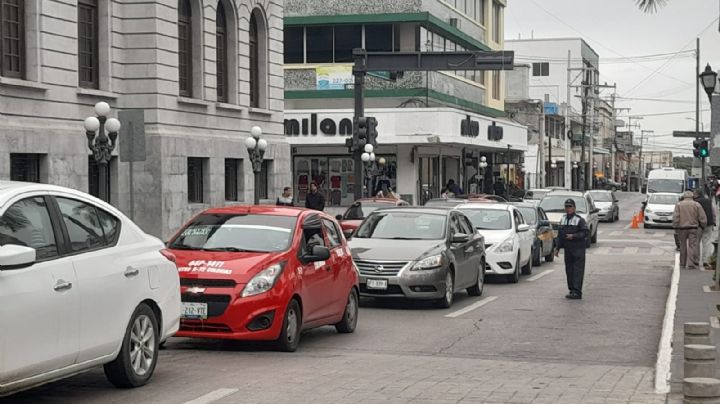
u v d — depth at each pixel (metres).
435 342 13.26
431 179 53.31
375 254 16.83
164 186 26.73
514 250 22.12
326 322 13.11
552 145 93.56
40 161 22.94
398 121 47.50
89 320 8.23
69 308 7.93
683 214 25.19
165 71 27.11
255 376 10.12
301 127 47.94
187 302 11.31
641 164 167.25
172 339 12.91
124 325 8.83
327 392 9.23
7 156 21.48
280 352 11.95
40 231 7.93
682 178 59.62
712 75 21.69
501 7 69.81
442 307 17.16
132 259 9.05
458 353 12.31
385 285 16.59
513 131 61.72
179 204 27.52
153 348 9.47
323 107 51.75
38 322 7.54
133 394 8.99
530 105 85.25
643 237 41.72
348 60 51.38
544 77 105.19
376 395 9.12
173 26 27.62
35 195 8.05
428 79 51.50
